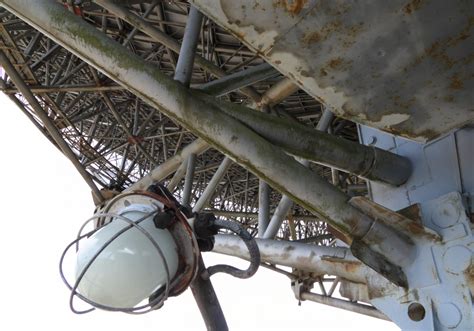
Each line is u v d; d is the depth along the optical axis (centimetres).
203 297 294
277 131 396
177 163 885
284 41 298
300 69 321
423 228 379
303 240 1417
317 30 291
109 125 1499
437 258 376
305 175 362
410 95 348
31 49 1107
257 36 295
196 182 1789
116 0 942
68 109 1239
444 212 385
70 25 341
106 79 1154
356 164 443
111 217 301
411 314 384
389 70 323
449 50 310
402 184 468
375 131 508
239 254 640
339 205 368
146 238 278
